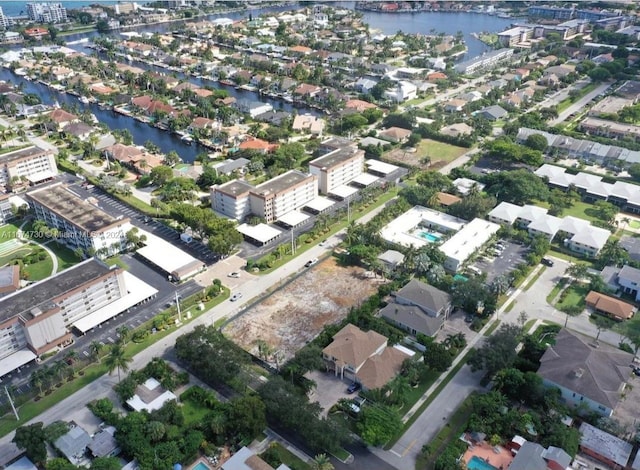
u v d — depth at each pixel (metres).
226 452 174.75
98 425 185.12
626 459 168.00
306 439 173.12
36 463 170.88
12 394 199.00
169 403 184.88
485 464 170.12
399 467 170.12
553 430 174.50
